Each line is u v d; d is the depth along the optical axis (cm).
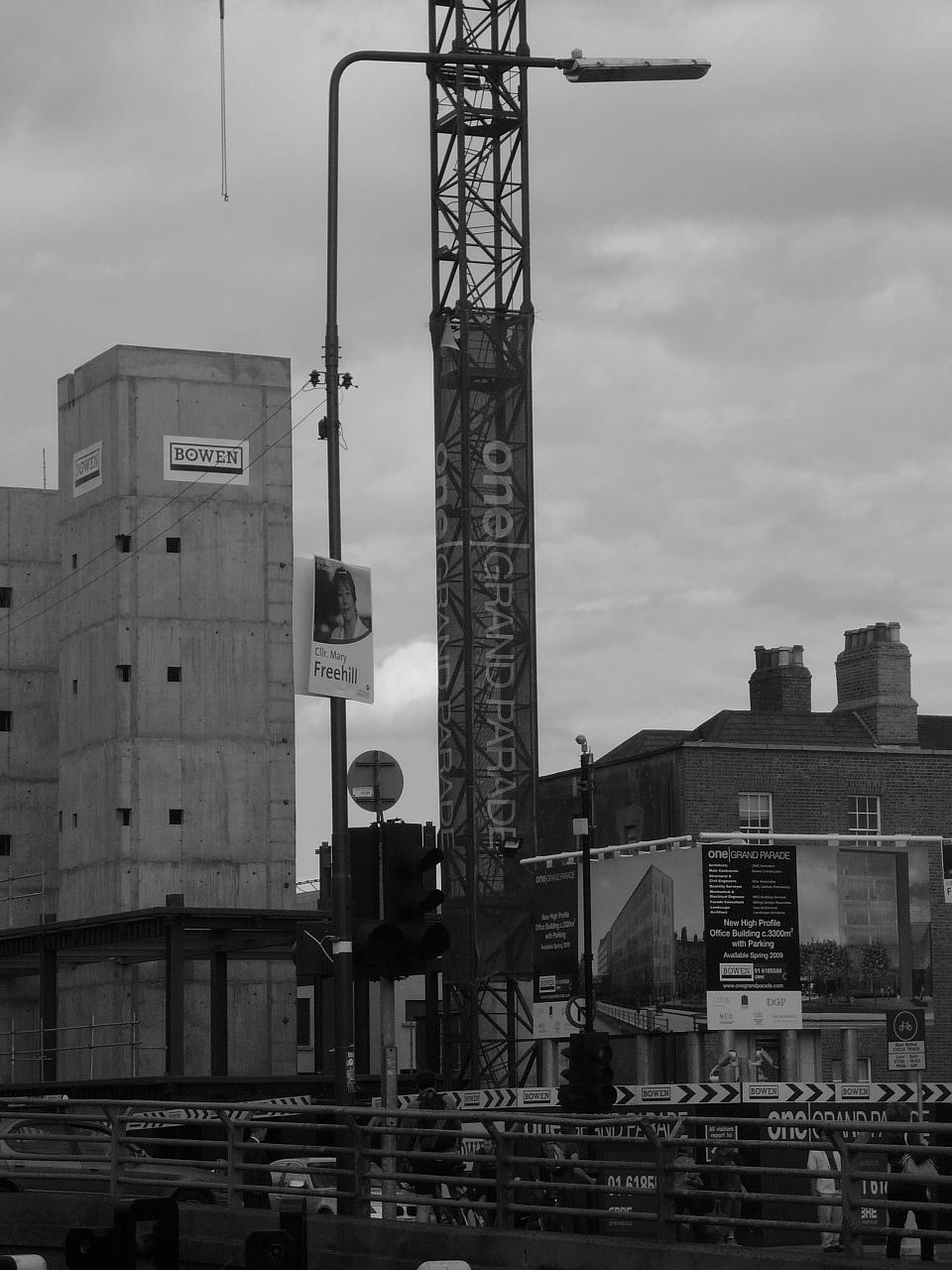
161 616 8512
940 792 6794
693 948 5394
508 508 7869
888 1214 2789
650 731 7650
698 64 3353
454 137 8056
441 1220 2792
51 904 9644
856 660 7194
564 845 7681
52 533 9944
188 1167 2892
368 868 2683
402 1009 9594
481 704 7675
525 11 8181
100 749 8488
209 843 8450
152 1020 8200
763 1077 5553
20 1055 8138
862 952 5516
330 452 3002
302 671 2841
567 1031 5769
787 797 6656
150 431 8581
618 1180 3588
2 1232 2955
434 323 7981
